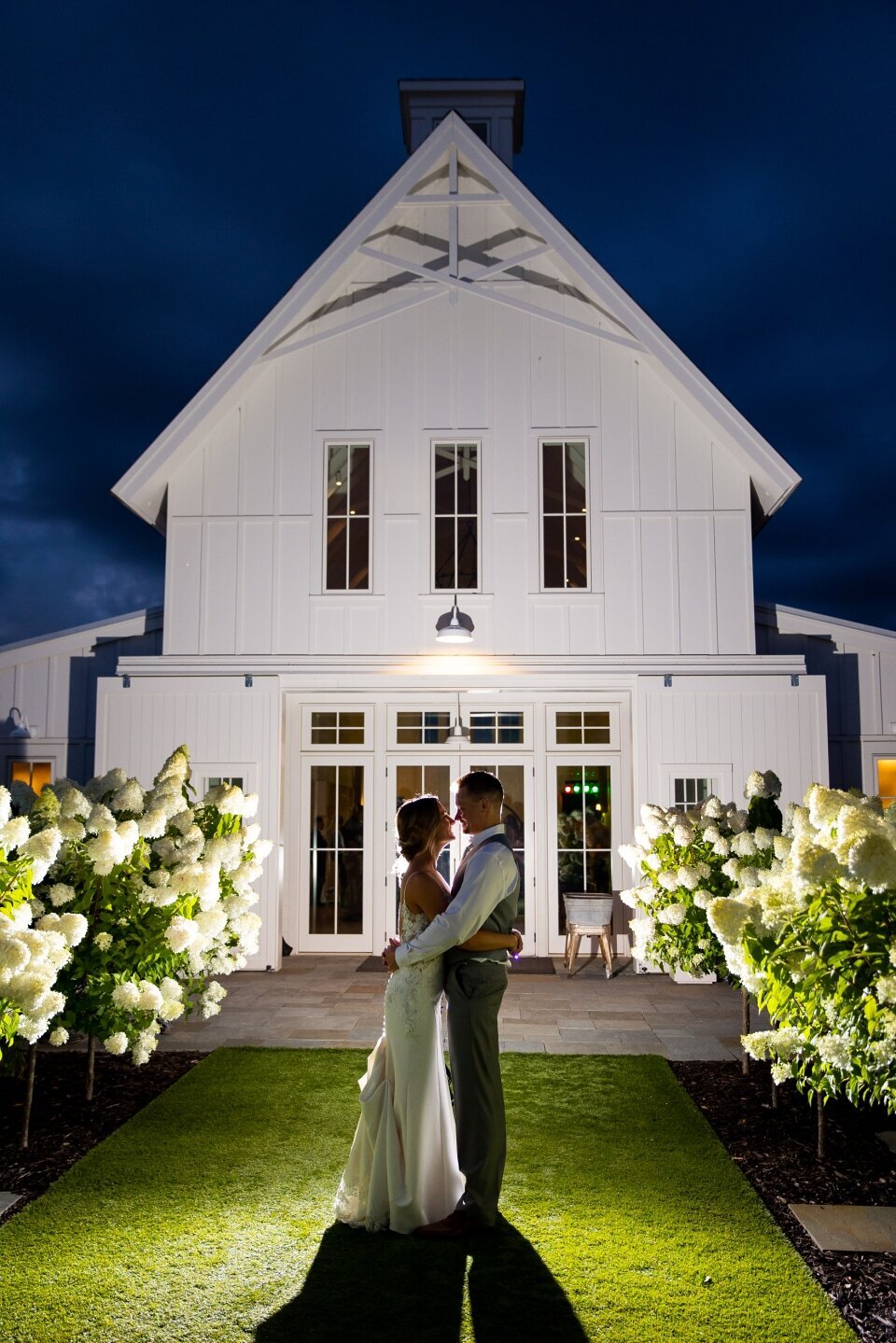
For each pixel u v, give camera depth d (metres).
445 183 11.61
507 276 11.48
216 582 11.15
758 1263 3.69
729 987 9.49
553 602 11.02
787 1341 3.16
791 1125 5.37
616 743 11.28
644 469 11.13
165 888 5.38
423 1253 3.75
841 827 3.99
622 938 11.13
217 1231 3.95
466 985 3.93
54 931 4.32
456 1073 3.95
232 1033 7.53
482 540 11.12
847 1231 4.03
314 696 11.43
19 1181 4.53
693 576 10.99
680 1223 4.05
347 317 11.53
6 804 4.13
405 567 11.12
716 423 10.73
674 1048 7.13
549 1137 5.13
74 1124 5.33
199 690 10.89
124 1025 5.23
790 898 4.42
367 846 11.34
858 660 12.55
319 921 11.32
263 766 10.77
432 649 10.99
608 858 11.20
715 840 6.30
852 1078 4.23
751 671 10.71
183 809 5.96
